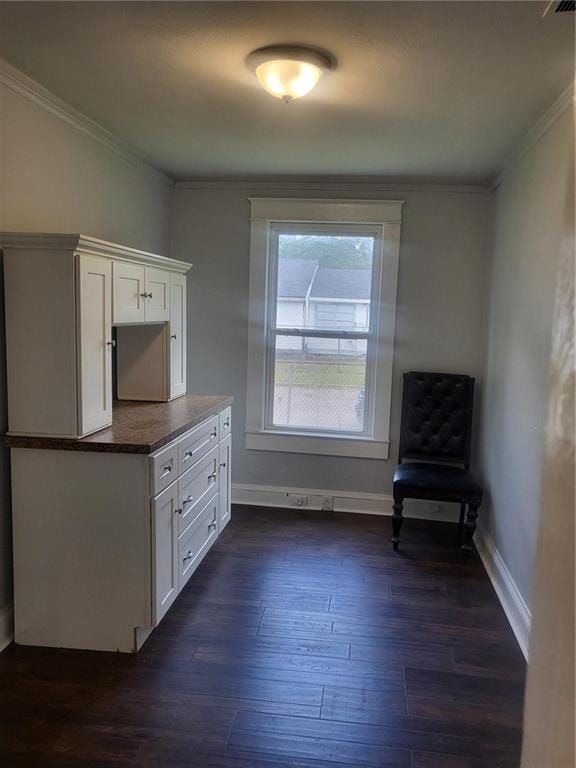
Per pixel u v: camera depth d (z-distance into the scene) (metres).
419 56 2.04
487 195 3.87
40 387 2.33
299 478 4.24
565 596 0.67
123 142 3.22
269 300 4.18
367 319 4.13
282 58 2.03
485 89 2.32
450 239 3.93
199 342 4.24
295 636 2.57
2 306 2.34
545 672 0.73
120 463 2.33
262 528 3.84
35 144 2.51
